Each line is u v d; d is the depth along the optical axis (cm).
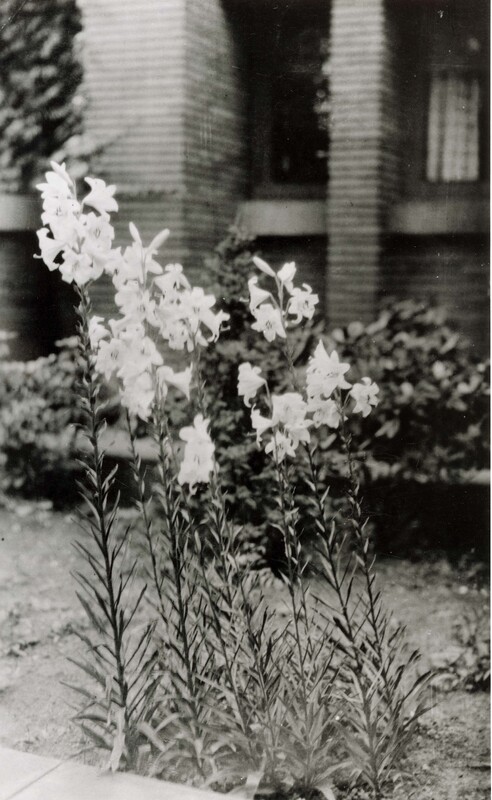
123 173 631
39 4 640
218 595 285
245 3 596
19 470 609
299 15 588
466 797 263
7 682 369
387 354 501
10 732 322
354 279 586
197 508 428
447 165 573
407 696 276
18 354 666
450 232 565
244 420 480
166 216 622
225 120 610
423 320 532
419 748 296
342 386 268
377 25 565
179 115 613
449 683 345
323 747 266
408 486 491
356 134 581
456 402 488
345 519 468
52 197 255
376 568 480
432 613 418
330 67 583
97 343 266
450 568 473
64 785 264
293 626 354
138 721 276
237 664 277
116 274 273
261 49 600
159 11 610
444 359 498
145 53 618
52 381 606
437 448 490
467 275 562
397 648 306
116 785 263
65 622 432
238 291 531
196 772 273
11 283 670
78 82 639
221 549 269
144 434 555
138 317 256
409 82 577
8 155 663
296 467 466
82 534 553
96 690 358
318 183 599
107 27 626
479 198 566
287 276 269
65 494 602
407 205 578
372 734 265
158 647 285
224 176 614
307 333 493
